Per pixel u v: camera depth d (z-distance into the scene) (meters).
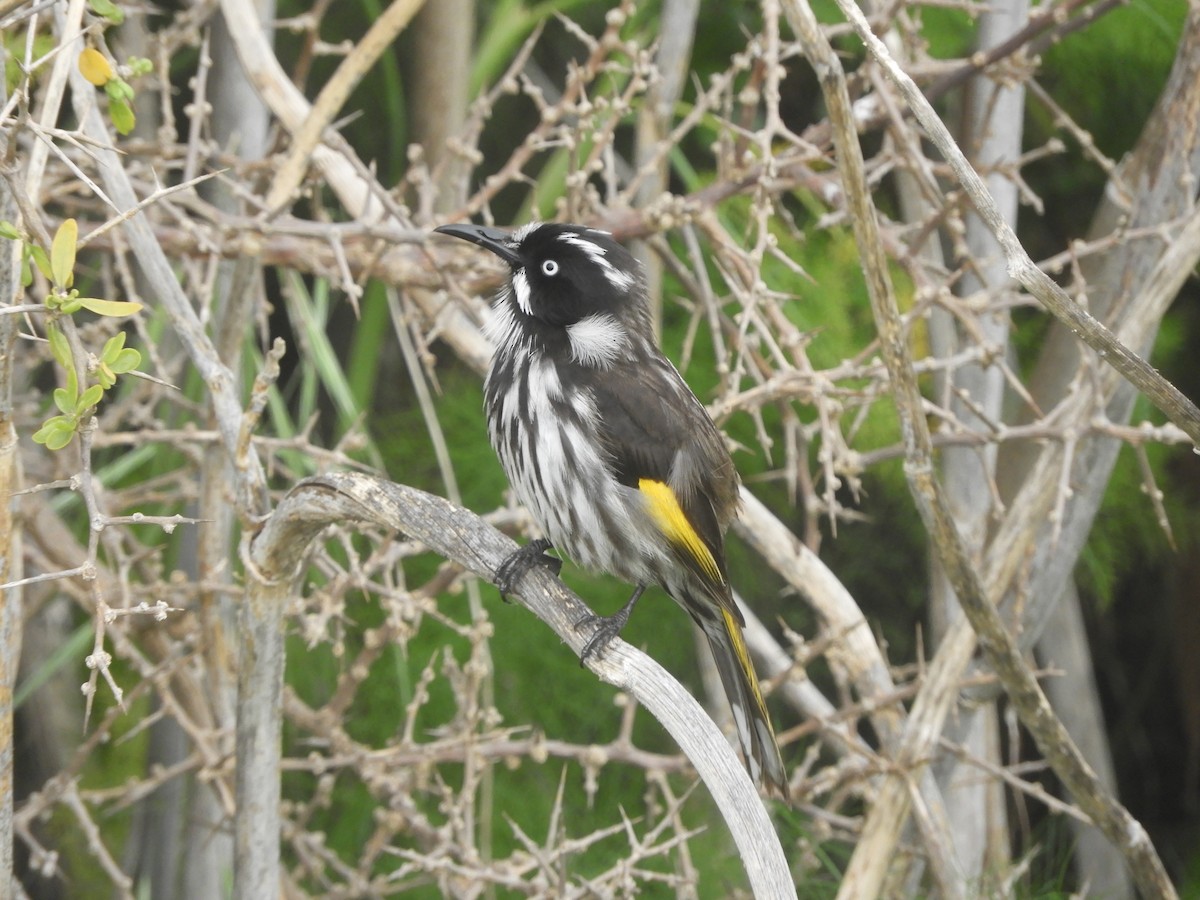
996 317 9.52
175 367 9.58
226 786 8.70
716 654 8.25
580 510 7.89
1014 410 11.12
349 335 15.05
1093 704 12.62
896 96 9.13
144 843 10.26
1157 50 13.22
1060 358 10.02
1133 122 14.52
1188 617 15.74
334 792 12.52
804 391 8.37
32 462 9.72
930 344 10.56
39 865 9.28
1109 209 10.24
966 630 8.30
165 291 6.34
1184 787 16.38
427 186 9.18
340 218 12.91
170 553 10.08
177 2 13.93
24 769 12.63
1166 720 16.62
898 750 8.81
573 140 8.76
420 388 9.18
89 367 4.94
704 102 9.07
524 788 12.88
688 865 8.99
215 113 9.78
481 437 13.95
